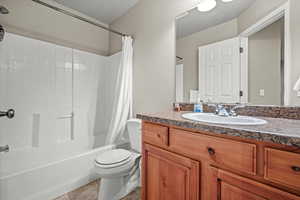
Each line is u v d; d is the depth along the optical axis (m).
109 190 1.44
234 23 1.21
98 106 2.53
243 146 0.63
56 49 2.07
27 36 1.89
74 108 2.25
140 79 1.97
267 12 1.03
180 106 1.54
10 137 1.71
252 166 0.60
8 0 1.76
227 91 1.24
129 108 2.04
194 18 1.45
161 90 1.71
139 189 1.68
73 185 1.61
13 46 1.73
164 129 0.96
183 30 1.52
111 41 2.62
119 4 2.10
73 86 2.24
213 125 0.72
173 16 1.60
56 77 2.07
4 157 1.58
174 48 1.59
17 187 1.30
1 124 1.66
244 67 1.15
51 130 2.02
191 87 1.47
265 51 1.04
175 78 1.58
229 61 1.24
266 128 0.64
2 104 1.67
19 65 1.77
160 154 0.99
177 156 0.88
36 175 1.39
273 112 1.00
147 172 1.09
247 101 1.13
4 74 1.67
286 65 0.94
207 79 1.37
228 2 1.25
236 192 0.65
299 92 0.91
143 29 1.94
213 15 1.33
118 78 2.05
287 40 0.94
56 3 2.11
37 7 1.97
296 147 0.51
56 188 1.50
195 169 0.80
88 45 2.46
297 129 0.62
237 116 1.07
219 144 0.71
